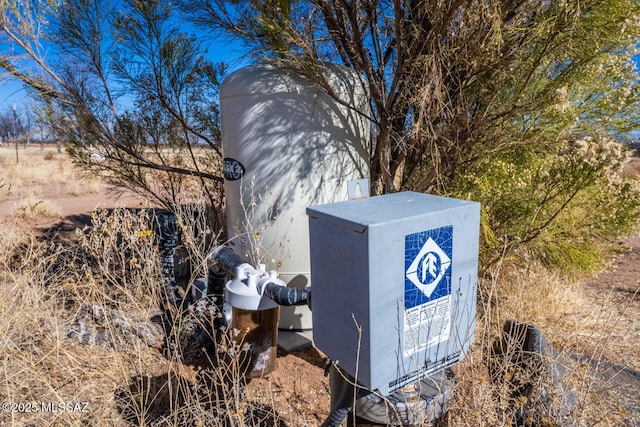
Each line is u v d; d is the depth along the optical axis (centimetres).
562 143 282
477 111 319
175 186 526
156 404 237
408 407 144
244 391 223
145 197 500
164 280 346
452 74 304
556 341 219
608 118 306
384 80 337
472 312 157
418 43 299
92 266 384
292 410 233
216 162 505
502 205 312
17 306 295
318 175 315
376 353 133
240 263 234
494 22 253
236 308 218
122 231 355
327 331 149
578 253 317
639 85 297
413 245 134
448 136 306
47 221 764
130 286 329
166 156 510
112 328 294
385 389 138
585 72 286
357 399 149
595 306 392
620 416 219
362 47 317
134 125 482
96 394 241
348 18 323
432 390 156
